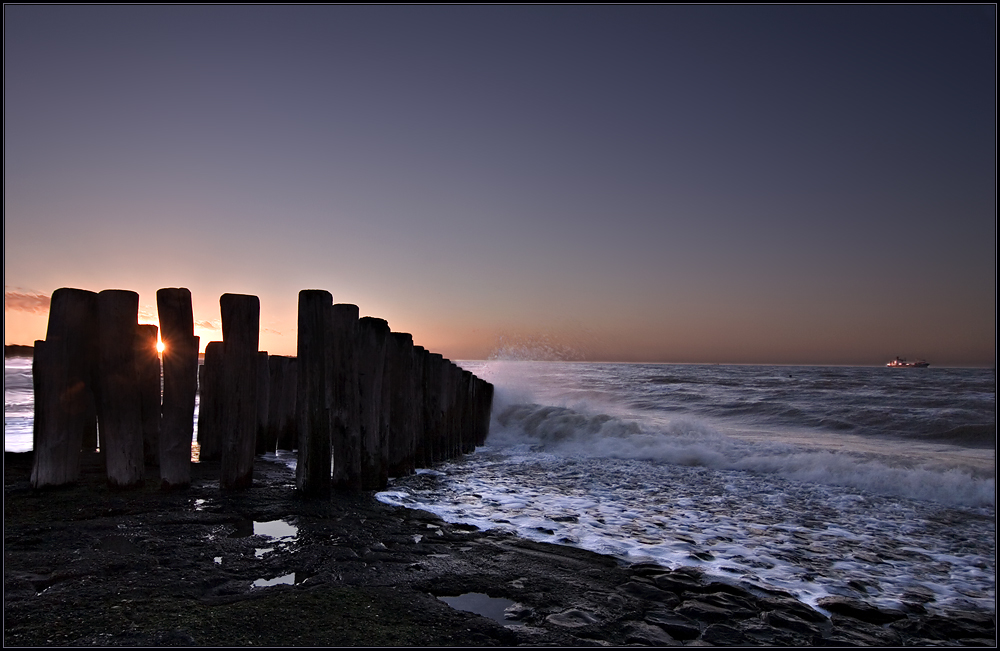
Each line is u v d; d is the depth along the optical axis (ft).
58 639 9.32
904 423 49.70
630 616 11.68
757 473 29.78
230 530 15.79
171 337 19.31
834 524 20.61
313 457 19.38
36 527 15.21
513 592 12.69
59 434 18.70
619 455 35.40
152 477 21.12
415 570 13.62
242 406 19.93
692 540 17.66
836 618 12.33
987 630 11.90
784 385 99.30
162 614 10.39
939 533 19.86
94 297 19.44
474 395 39.63
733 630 11.20
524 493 23.90
